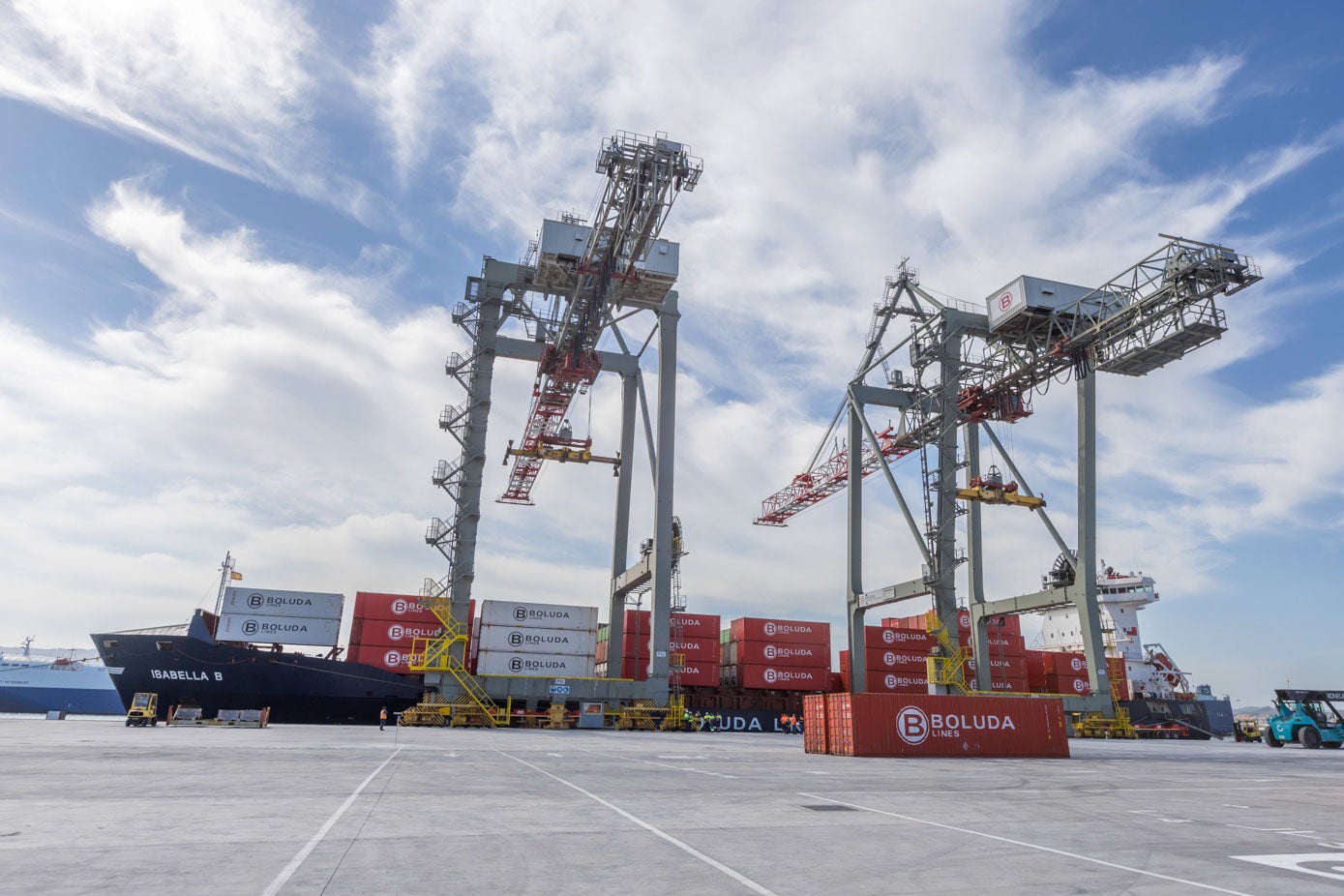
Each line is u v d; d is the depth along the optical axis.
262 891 6.05
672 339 51.19
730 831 9.41
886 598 56.47
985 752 27.56
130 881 6.26
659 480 48.84
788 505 74.06
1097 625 52.62
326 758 18.53
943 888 6.75
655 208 33.59
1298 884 7.20
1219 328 36.66
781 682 55.47
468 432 47.50
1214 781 19.45
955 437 55.84
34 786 11.93
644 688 46.12
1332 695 41.50
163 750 19.55
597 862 7.43
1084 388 55.22
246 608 44.91
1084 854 8.54
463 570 45.16
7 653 112.19
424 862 7.21
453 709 42.53
